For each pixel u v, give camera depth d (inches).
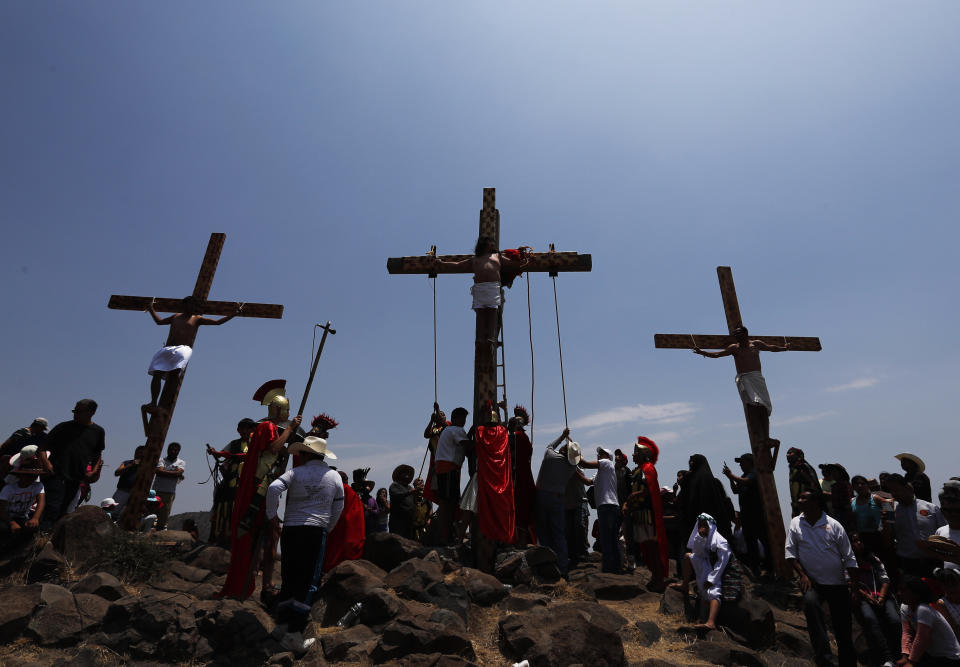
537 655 201.5
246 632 206.7
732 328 422.6
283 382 273.7
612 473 343.9
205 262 412.5
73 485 316.5
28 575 265.3
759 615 252.4
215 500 310.8
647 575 368.8
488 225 382.3
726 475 385.4
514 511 309.9
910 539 270.1
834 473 320.8
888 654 228.1
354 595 237.6
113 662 199.5
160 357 372.8
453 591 245.9
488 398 337.7
